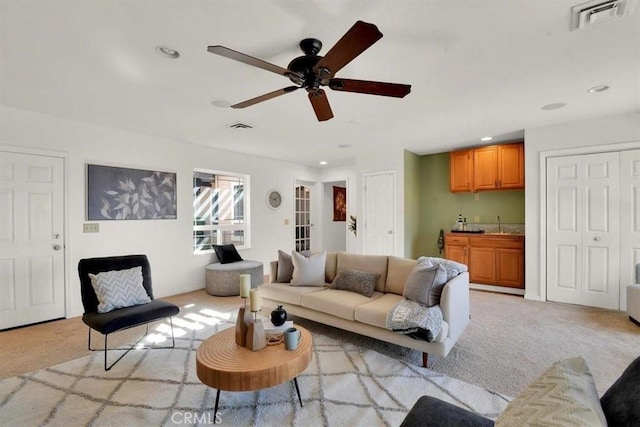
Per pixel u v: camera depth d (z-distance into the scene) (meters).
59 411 1.85
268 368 1.74
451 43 2.04
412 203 5.59
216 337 2.17
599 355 2.54
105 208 3.87
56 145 3.49
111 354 2.61
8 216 3.21
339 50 1.60
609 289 3.71
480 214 5.30
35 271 3.37
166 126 3.89
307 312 3.09
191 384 2.15
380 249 5.54
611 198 3.68
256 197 5.93
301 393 2.04
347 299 2.87
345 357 2.54
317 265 3.49
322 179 7.43
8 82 2.59
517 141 4.80
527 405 0.97
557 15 1.76
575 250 3.91
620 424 0.92
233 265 4.73
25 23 1.78
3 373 2.30
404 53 2.16
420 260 3.03
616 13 1.73
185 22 1.80
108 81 2.57
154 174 4.35
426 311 2.37
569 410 0.83
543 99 3.05
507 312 3.65
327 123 3.79
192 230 4.82
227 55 1.67
